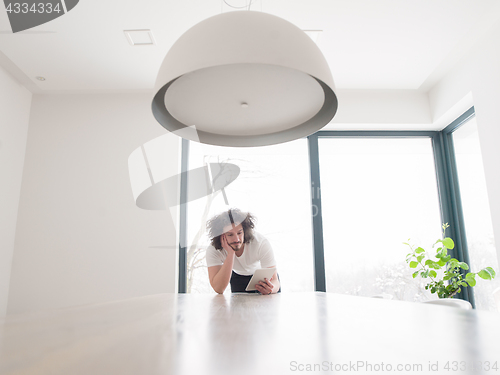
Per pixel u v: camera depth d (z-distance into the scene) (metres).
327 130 3.54
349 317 0.65
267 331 0.48
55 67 2.90
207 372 0.25
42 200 3.11
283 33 0.90
